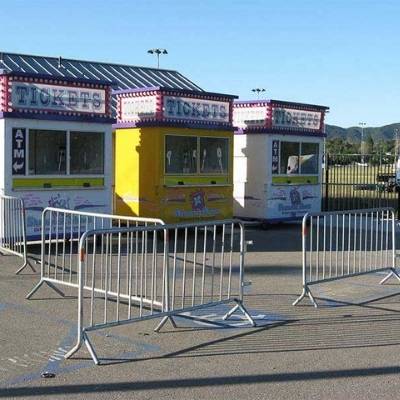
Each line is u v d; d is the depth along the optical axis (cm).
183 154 1533
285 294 902
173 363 586
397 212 2058
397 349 638
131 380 539
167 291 691
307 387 527
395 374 562
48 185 1259
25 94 1222
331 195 2658
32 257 1123
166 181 1500
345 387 528
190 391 514
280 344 652
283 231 1691
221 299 766
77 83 1294
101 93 1334
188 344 648
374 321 754
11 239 1173
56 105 1267
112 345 641
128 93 1562
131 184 1553
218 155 1603
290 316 775
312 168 1848
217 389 520
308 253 1294
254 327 720
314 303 827
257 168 1747
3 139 1202
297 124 1808
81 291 600
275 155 1745
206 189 1580
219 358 603
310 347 642
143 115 1529
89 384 527
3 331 683
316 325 732
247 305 830
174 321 721
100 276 989
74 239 1228
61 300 830
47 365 575
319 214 880
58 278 947
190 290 914
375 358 607
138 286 898
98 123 1330
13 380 535
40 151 1250
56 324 713
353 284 991
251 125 1770
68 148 1288
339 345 650
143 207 1525
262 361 595
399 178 2931
